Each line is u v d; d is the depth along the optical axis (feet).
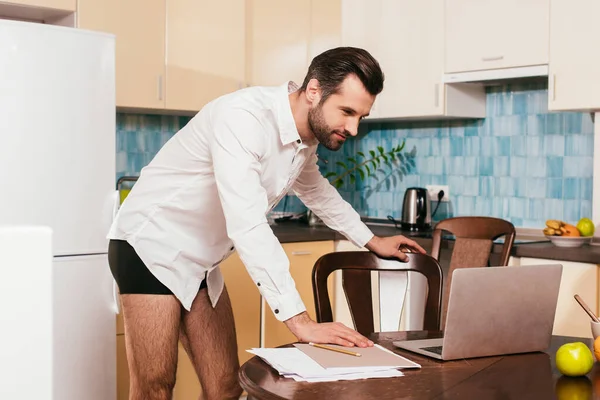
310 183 7.58
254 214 5.85
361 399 4.46
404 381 4.90
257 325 11.78
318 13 13.41
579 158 11.35
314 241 12.14
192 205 6.86
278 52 13.15
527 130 12.01
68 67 9.72
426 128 13.46
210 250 7.11
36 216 9.54
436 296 7.45
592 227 10.16
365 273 7.75
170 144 6.97
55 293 9.64
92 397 9.95
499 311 5.49
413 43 12.27
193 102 12.29
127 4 11.54
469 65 11.48
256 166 6.07
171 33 12.01
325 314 7.32
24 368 1.76
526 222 12.08
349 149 14.75
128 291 7.05
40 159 9.55
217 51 12.48
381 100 12.83
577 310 9.45
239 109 6.12
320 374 4.89
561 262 9.59
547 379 4.99
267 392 4.61
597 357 5.37
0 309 1.73
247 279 11.65
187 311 7.37
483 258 9.87
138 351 7.09
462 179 12.92
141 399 7.18
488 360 5.52
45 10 10.94
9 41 9.29
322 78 6.06
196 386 11.32
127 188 12.83
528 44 10.69
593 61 9.96
